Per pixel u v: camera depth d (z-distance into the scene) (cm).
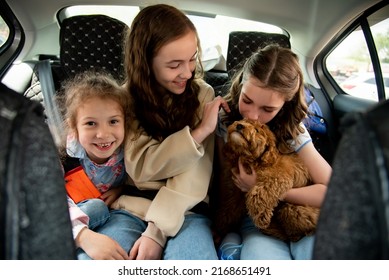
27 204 37
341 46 219
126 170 112
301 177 114
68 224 44
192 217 110
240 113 116
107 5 212
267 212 103
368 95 198
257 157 108
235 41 184
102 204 105
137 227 106
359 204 34
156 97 112
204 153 117
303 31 215
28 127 37
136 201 112
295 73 106
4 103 37
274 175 106
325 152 182
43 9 201
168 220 99
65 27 168
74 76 171
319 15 200
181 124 114
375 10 185
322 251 40
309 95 187
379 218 31
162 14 100
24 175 36
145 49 102
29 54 217
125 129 114
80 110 105
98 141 105
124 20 222
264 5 204
